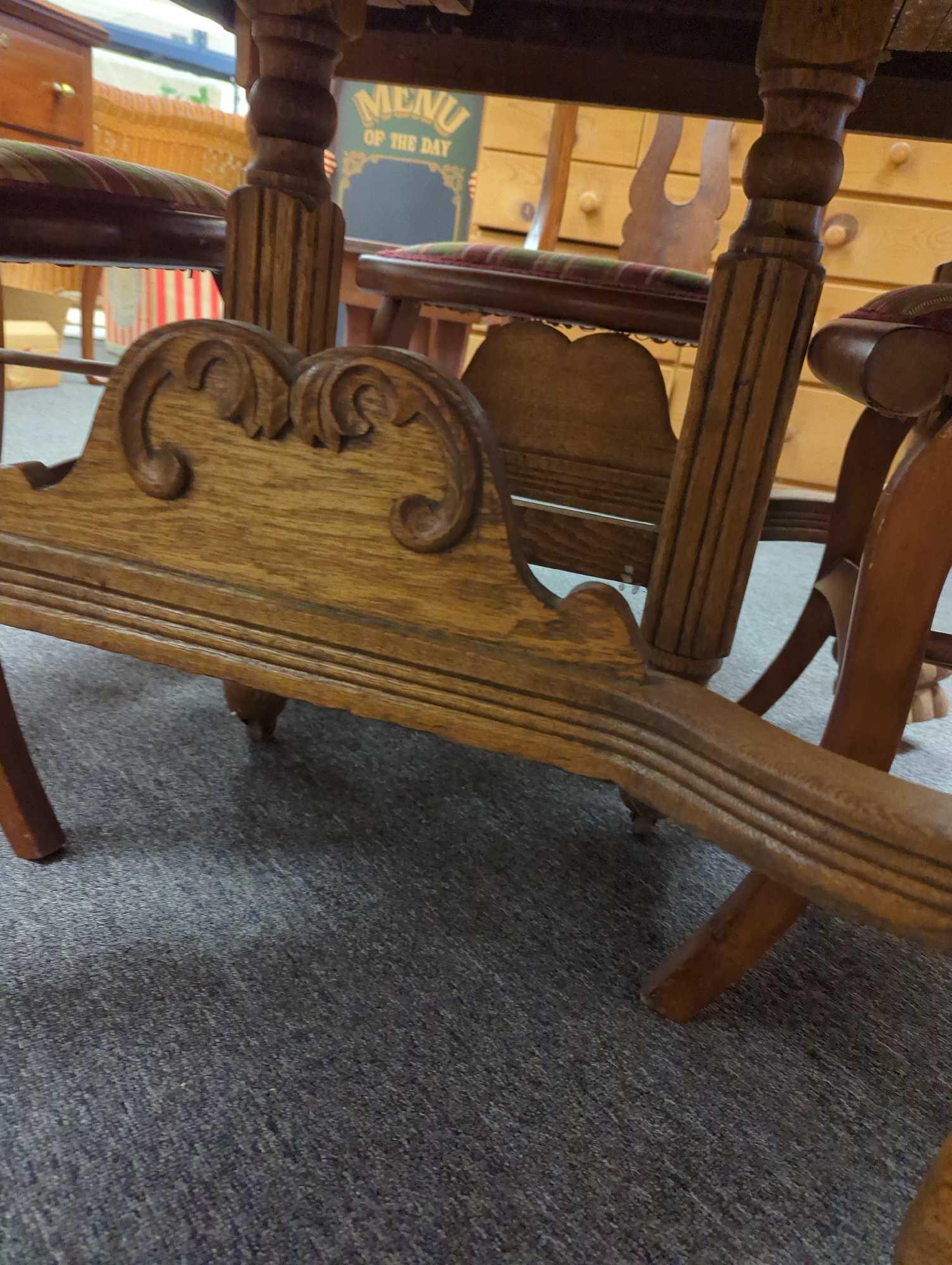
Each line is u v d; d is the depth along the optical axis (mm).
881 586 528
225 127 2621
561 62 1027
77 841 760
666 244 1409
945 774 1131
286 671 538
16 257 659
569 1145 536
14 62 1869
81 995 601
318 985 636
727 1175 531
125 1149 500
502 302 1015
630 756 495
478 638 508
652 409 1023
